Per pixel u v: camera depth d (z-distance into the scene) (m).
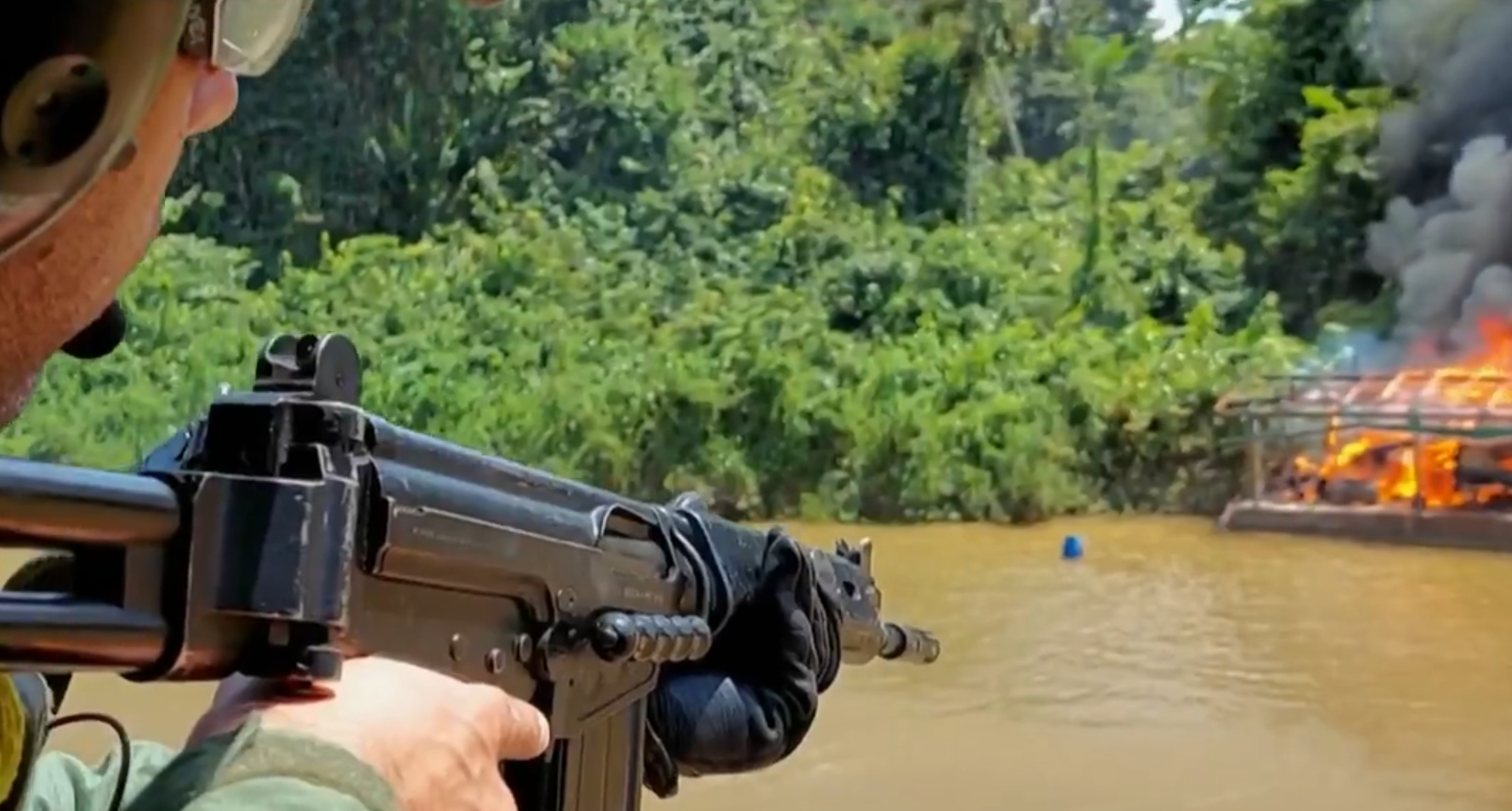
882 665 4.89
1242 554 7.34
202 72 0.64
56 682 0.86
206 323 8.01
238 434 0.82
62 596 0.72
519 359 9.09
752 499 8.84
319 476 0.82
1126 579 6.59
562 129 12.98
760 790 3.59
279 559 0.79
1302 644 5.20
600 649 1.25
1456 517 7.66
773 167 13.88
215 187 11.01
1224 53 16.50
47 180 0.50
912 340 10.65
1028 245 13.25
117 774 1.04
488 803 0.84
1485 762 3.79
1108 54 19.22
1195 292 13.43
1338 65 15.58
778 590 1.62
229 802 0.69
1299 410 8.83
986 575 6.67
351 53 11.67
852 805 3.46
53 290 0.58
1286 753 3.86
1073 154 16.23
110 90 0.50
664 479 8.73
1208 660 4.95
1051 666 4.88
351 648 0.91
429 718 0.82
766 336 10.05
